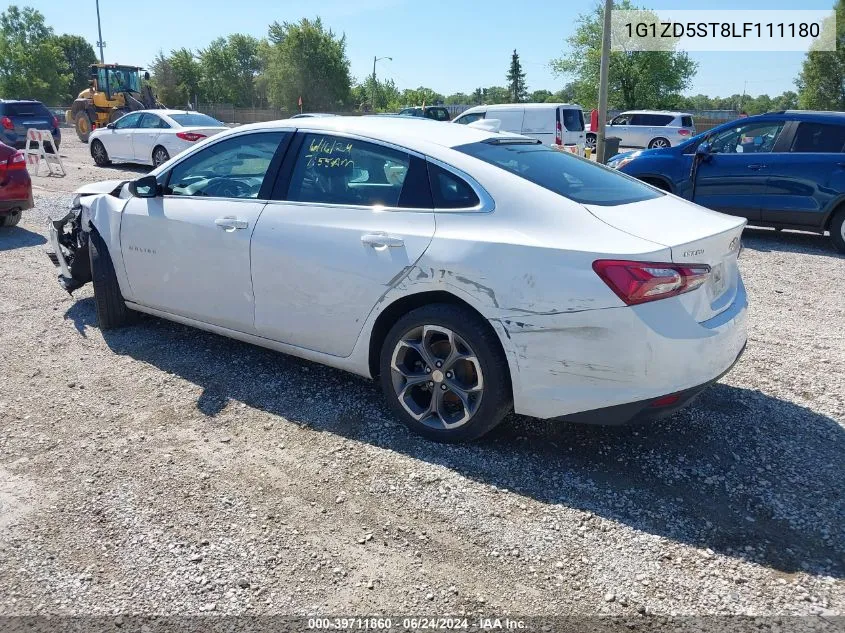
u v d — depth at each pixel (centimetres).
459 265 326
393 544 278
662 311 299
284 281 389
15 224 894
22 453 343
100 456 340
